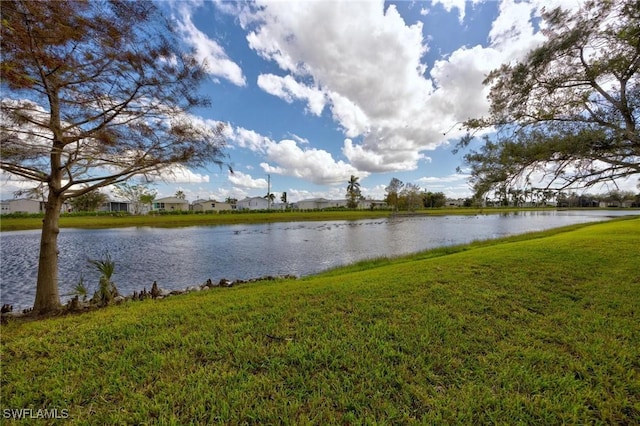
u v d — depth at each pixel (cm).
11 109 345
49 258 475
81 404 206
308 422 183
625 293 418
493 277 511
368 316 352
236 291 548
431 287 461
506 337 293
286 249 1453
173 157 461
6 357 271
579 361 247
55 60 351
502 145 381
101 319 377
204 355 267
